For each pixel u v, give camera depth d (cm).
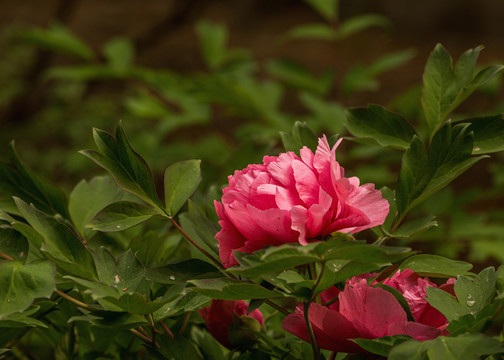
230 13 1825
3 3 1598
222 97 411
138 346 216
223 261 196
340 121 394
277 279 198
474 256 394
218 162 477
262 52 1605
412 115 398
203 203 218
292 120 426
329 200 192
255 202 194
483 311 194
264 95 437
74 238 198
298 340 203
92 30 1617
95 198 216
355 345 195
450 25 1614
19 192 212
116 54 502
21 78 1084
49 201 214
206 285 193
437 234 365
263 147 224
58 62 1289
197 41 1578
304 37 1648
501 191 387
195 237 211
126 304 194
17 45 1132
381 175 394
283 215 192
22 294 194
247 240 195
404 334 193
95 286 194
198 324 216
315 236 193
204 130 1186
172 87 486
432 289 196
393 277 201
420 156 203
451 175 201
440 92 212
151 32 707
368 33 1645
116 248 221
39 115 1089
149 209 202
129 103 486
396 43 1591
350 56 1524
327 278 193
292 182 194
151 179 203
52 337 219
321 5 491
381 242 201
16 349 221
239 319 204
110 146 202
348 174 218
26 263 198
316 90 441
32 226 198
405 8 1650
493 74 209
